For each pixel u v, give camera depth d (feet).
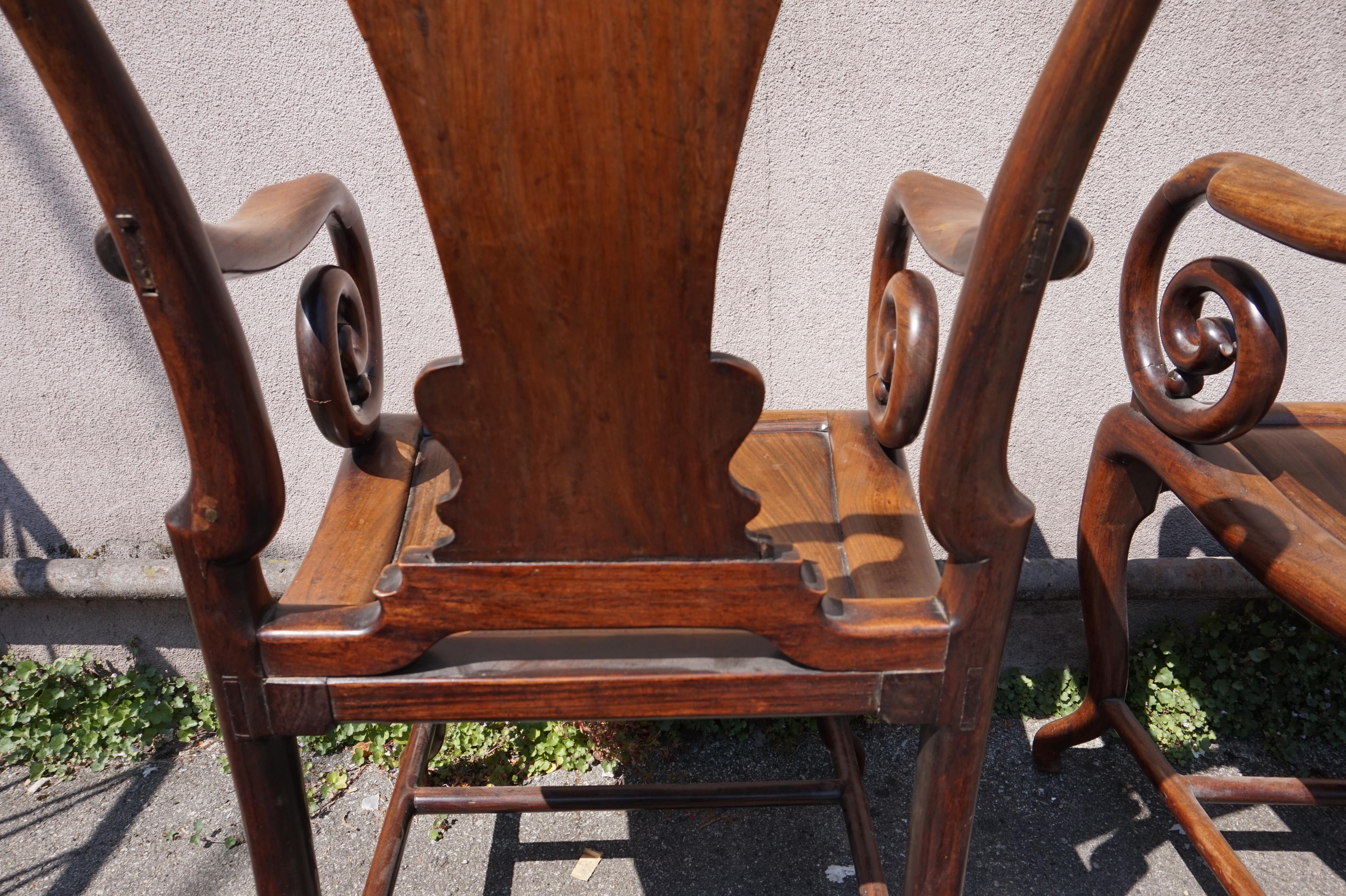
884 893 3.72
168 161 1.88
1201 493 3.57
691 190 1.78
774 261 5.16
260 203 2.81
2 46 4.62
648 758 5.43
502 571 2.26
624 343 1.96
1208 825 4.00
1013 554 2.31
